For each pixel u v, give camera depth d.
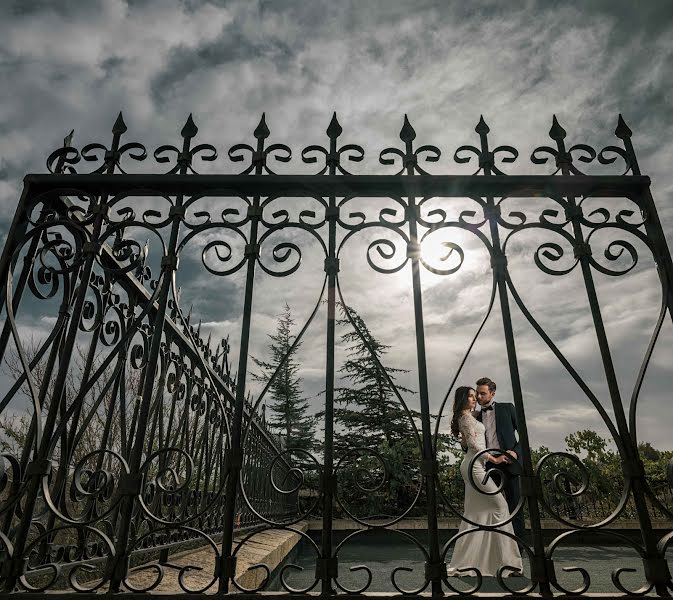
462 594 1.42
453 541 1.48
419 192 2.00
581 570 1.44
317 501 1.54
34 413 1.68
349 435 11.39
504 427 4.14
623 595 1.41
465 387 4.18
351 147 2.08
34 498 1.57
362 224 1.93
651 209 1.93
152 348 1.72
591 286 1.79
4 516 1.74
